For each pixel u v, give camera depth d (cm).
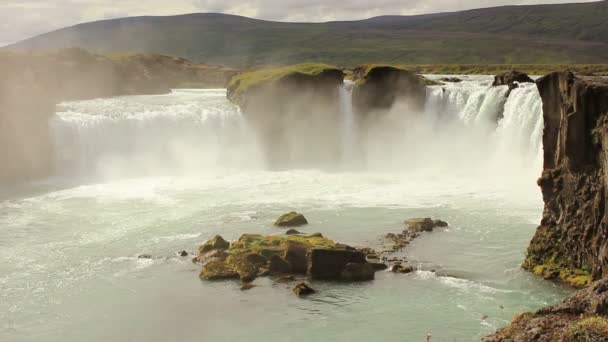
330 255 3756
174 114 7900
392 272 3812
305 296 3506
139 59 13900
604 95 3312
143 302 3506
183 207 5469
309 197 5822
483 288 3534
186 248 4353
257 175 7075
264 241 4194
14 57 10650
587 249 3412
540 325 2105
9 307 3459
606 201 3183
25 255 4262
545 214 3762
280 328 3161
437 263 3947
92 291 3666
